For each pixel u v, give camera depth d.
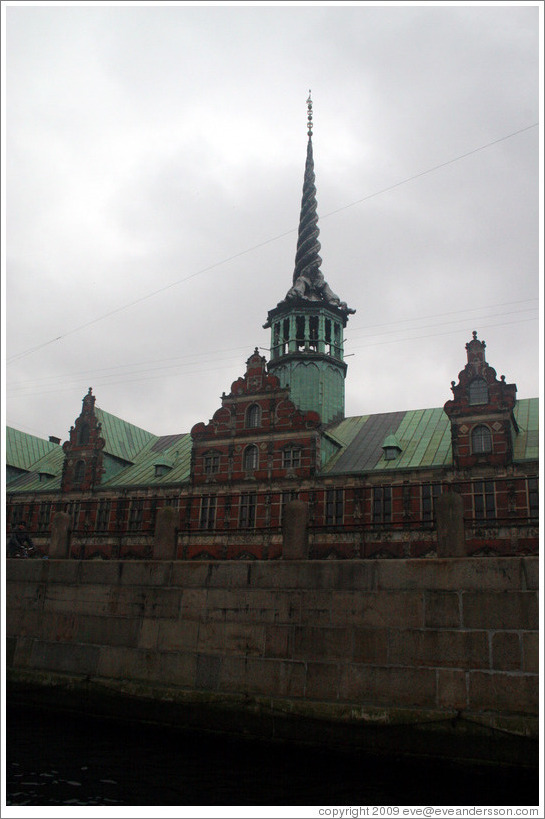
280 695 15.70
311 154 52.22
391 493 36.34
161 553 18.70
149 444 53.66
